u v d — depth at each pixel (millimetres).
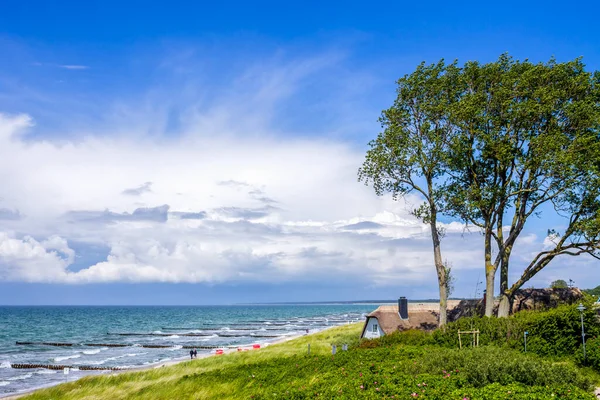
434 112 37062
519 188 35406
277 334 115125
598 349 22891
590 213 33844
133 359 67438
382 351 27125
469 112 34688
